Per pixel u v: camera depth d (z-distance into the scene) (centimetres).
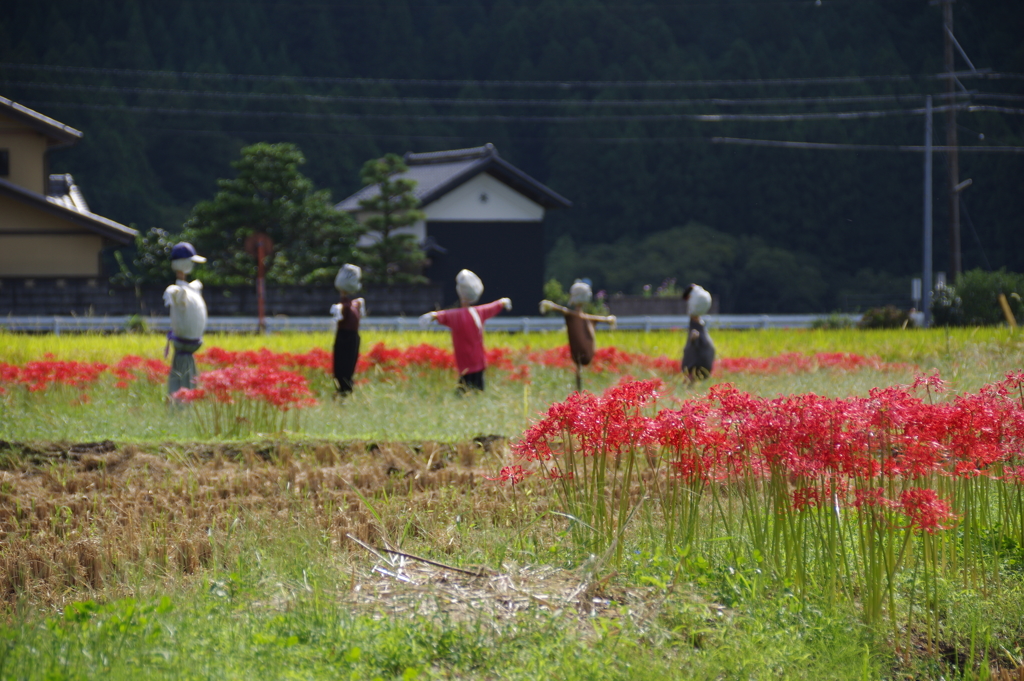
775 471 1886
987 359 4559
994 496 2398
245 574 1862
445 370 4538
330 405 3850
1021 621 1770
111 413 3556
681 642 1568
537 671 1438
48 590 1864
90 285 10094
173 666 1378
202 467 2753
